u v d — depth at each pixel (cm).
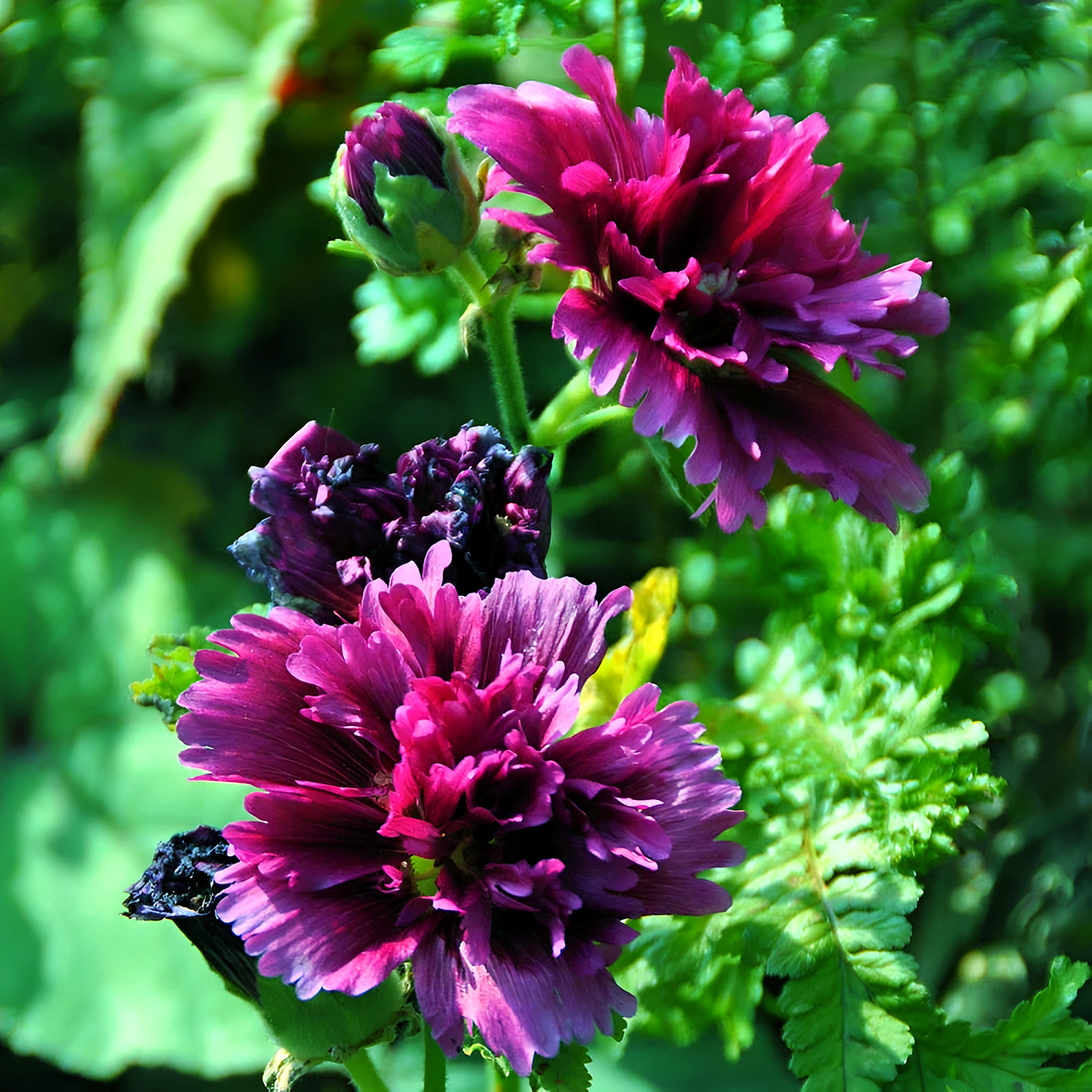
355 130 52
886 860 57
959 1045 55
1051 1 65
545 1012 48
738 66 63
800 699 61
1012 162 68
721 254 52
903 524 61
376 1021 51
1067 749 70
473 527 51
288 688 50
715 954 57
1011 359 68
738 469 51
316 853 49
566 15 59
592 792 48
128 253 81
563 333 50
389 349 65
